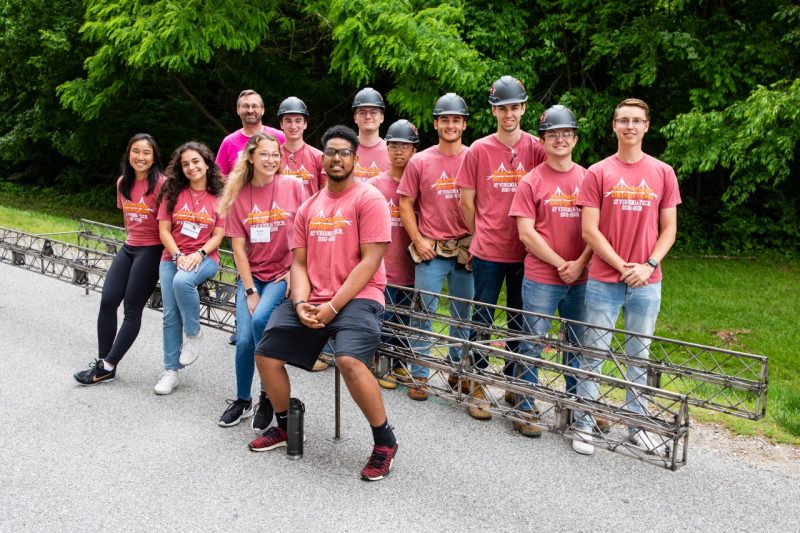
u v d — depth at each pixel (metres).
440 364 3.74
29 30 14.02
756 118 9.12
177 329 4.66
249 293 4.14
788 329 7.35
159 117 15.71
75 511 3.13
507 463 3.69
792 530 3.07
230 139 5.54
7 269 8.29
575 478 3.53
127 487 3.36
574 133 4.01
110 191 17.25
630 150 3.80
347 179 3.56
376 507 3.21
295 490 3.35
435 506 3.23
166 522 3.05
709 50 10.78
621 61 11.84
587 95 11.62
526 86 11.03
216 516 3.11
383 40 9.14
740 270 10.86
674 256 12.21
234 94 14.40
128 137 15.91
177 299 4.52
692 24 11.23
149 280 4.80
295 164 5.28
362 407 3.40
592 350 3.85
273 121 14.45
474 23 10.89
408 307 4.62
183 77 13.44
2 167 19.83
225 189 4.09
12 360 5.18
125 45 10.58
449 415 4.37
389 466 3.50
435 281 4.67
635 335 3.62
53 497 3.25
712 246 12.73
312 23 11.98
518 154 4.33
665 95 12.32
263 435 3.80
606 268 3.86
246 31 10.26
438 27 9.29
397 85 10.02
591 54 11.51
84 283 6.12
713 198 13.59
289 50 13.17
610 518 3.15
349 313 3.48
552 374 5.10
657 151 13.20
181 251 4.70
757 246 12.62
